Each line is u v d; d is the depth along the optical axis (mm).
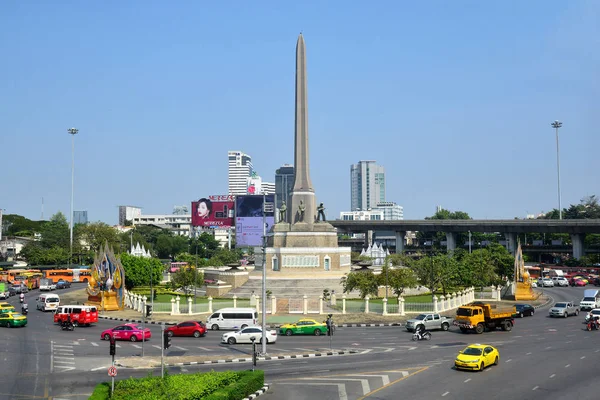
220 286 114562
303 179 131250
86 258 186500
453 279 110688
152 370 50688
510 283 119562
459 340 66875
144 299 90312
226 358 55875
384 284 97562
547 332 72750
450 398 40625
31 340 67750
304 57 131875
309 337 70875
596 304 96312
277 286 115750
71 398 41375
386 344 64688
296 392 42750
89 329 77688
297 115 131500
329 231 130375
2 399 40906
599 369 50094
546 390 42781
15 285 131875
